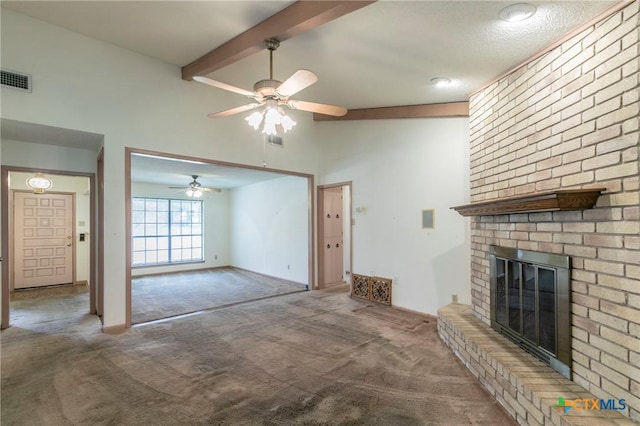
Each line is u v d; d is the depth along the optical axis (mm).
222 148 4660
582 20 2008
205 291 5910
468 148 3943
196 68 3900
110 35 3436
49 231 6305
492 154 3123
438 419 2107
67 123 3363
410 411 2193
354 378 2635
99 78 3574
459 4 2043
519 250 2559
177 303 5016
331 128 5855
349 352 3143
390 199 4801
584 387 1929
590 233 1912
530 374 2107
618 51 1799
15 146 3902
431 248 4270
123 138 3750
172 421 2078
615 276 1750
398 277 4672
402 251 4621
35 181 5910
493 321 2967
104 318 3652
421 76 3254
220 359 2986
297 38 2854
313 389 2465
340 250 6664
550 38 2271
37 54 3193
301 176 5953
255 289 6094
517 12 2035
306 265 6375
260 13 2721
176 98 4184
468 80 3199
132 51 3799
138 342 3389
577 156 2078
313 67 3404
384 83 3607
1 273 3795
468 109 3859
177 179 7355
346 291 5914
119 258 3744
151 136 3963
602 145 1883
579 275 1984
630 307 1665
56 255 6379
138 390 2443
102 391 2430
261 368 2809
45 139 3814
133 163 5406
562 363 2086
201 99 4426
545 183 2389
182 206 8492
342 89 3916
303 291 5910
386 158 4879
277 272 7227
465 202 3949
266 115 2777
